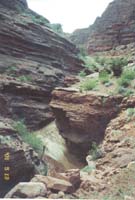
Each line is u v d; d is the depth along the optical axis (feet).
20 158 71.87
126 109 85.25
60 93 99.35
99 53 264.52
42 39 153.38
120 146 65.82
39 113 124.57
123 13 269.85
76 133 92.99
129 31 257.75
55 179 43.68
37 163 81.35
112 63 108.47
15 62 134.21
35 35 150.51
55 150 97.81
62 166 90.58
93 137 89.30
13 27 140.46
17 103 119.24
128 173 50.57
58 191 42.14
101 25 280.72
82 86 103.65
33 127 119.96
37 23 161.38
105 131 80.64
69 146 98.37
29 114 121.08
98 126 88.53
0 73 124.36
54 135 110.52
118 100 87.92
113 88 96.99
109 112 87.40
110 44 264.31
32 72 135.03
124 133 71.51
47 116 126.31
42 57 149.59
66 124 96.94
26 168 73.51
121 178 49.21
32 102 125.49
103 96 89.20
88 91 97.40
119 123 77.51
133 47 241.76
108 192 44.55
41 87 132.26
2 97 107.86
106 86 99.66
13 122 102.78
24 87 122.93
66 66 162.81
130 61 137.49
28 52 143.95
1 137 71.46
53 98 101.40
